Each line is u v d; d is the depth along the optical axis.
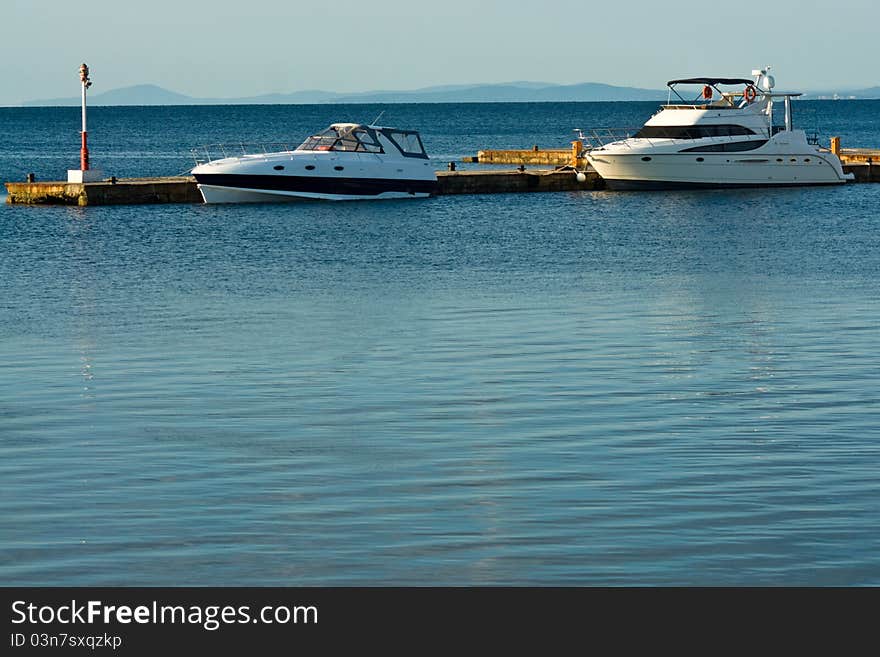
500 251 47.59
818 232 53.81
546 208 65.62
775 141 74.88
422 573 14.13
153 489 17.02
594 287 37.47
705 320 31.12
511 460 18.41
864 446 19.08
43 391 23.48
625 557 14.41
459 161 114.06
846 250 47.25
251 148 143.00
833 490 16.72
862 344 27.72
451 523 15.54
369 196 68.06
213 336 29.38
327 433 20.17
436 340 28.56
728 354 26.64
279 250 48.09
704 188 74.62
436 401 22.41
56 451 19.08
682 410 21.56
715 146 73.88
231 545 14.88
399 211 63.62
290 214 61.78
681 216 61.28
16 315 32.81
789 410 21.53
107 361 26.36
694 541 14.84
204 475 17.72
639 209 65.00
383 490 16.94
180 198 67.25
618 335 29.03
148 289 37.75
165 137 182.25
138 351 27.50
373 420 21.03
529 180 76.06
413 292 36.62
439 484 17.19
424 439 19.73
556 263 43.75
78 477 17.59
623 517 15.67
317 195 66.75
